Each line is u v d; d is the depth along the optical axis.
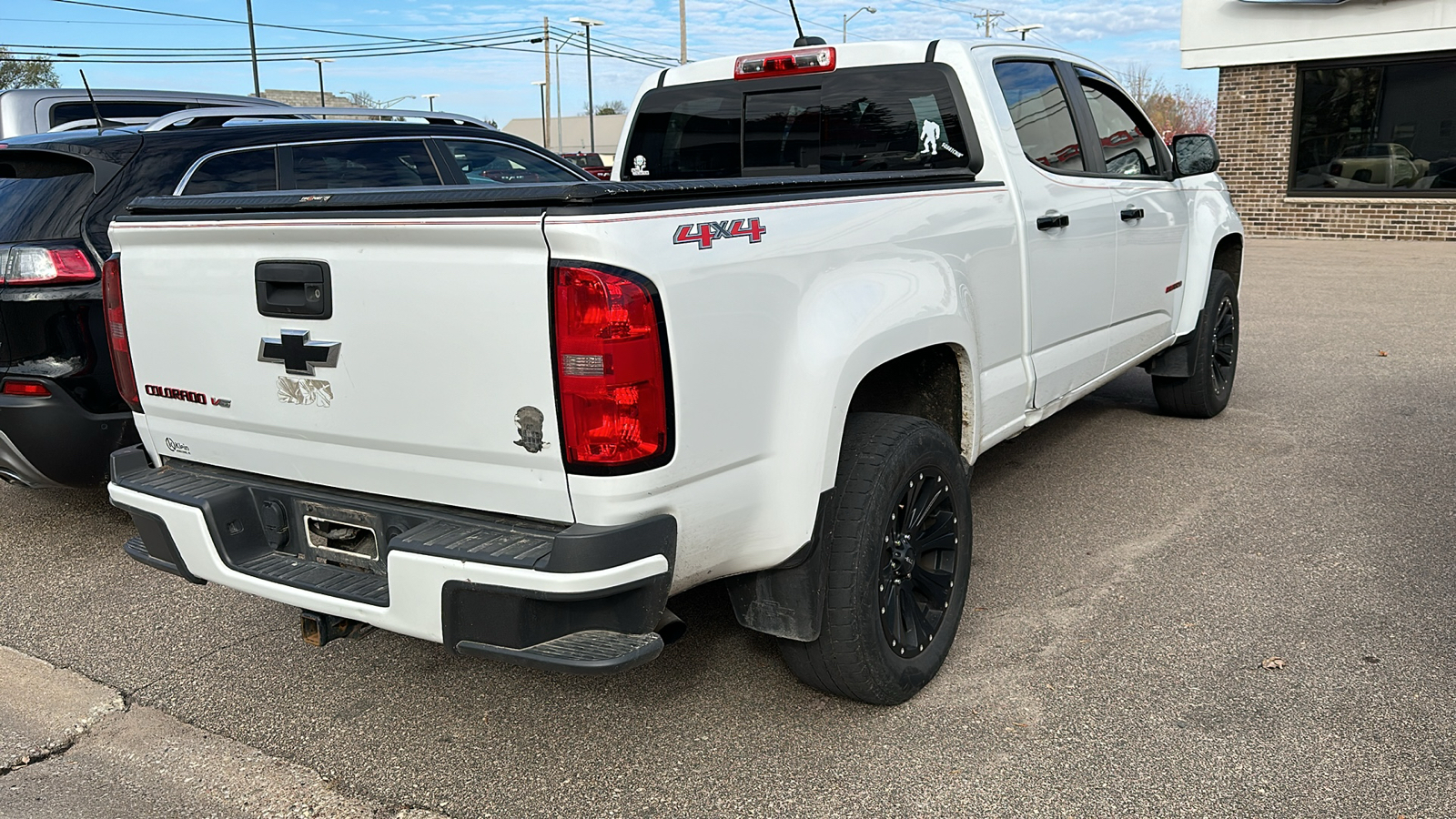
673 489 2.26
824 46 4.09
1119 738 2.77
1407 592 3.60
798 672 2.89
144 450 3.02
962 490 3.16
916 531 2.97
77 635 3.62
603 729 2.93
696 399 2.26
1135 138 4.94
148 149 4.36
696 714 2.98
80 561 4.31
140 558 2.90
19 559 4.35
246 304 2.54
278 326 2.48
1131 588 3.72
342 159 5.06
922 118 3.84
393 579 2.29
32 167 4.32
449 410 2.28
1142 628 3.40
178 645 3.53
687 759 2.76
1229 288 5.91
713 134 4.44
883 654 2.82
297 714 3.06
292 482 2.69
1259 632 3.34
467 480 2.33
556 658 2.12
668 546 2.25
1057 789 2.56
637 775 2.70
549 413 2.15
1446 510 4.38
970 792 2.57
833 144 4.11
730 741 2.84
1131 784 2.57
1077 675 3.11
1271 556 3.96
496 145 5.80
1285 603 3.55
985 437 3.47
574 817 2.54
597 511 2.17
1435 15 14.66
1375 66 15.53
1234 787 2.54
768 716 2.96
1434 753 2.64
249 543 2.72
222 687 3.24
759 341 2.43
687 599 3.77
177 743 2.92
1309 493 4.66
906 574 2.93
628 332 2.09
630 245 2.10
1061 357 4.04
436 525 2.36
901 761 2.71
